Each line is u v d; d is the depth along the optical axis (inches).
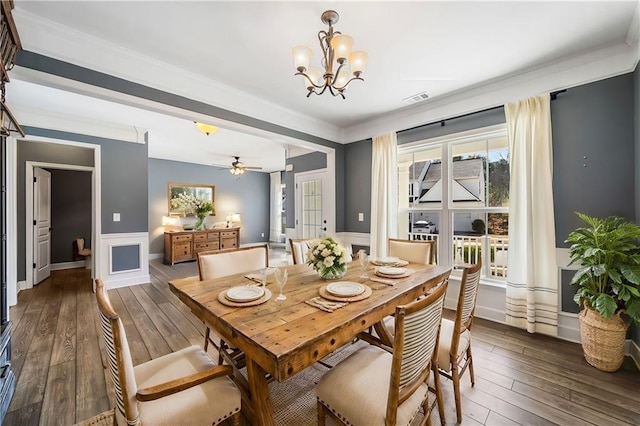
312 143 159.8
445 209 139.7
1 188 75.4
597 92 96.0
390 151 152.3
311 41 86.9
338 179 178.7
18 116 137.0
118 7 72.1
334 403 48.3
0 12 59.6
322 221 187.3
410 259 112.0
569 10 74.0
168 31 82.1
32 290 163.9
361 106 140.9
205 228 298.0
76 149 177.8
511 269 111.5
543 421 63.4
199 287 72.4
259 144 215.6
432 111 137.5
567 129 101.8
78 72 83.7
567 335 101.3
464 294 63.1
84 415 65.8
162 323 119.0
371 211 162.4
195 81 108.9
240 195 339.9
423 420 54.1
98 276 164.9
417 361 46.3
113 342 39.4
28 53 76.1
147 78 96.7
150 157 269.9
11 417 65.0
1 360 66.9
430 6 72.2
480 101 121.5
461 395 72.4
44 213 189.9
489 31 82.7
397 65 101.8
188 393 47.9
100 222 164.6
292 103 136.7
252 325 49.9
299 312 55.8
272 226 364.2
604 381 77.1
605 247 82.2
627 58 89.7
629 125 90.8
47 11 73.6
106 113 146.5
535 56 96.7
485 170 129.5
